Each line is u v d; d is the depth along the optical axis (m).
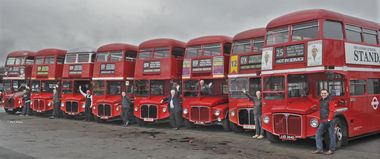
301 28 12.19
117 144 13.02
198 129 17.83
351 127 12.20
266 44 13.20
